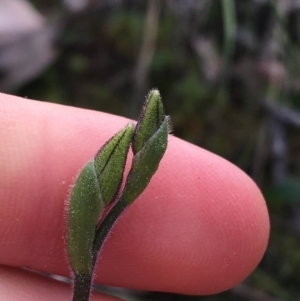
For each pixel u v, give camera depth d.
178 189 0.07
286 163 0.11
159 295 0.10
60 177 0.07
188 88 0.11
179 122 0.11
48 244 0.07
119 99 0.11
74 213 0.05
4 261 0.07
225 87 0.12
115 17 0.12
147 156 0.05
